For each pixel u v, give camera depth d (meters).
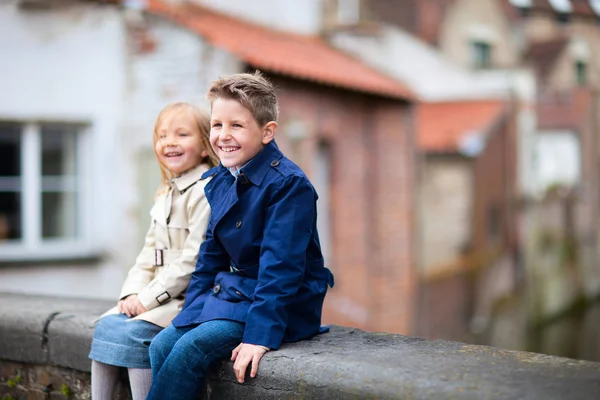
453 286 18.98
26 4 9.37
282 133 10.73
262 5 13.92
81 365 3.41
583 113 25.75
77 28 9.71
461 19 24.06
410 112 13.53
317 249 2.85
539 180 24.56
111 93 9.94
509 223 21.52
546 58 26.50
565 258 24.06
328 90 11.72
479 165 20.17
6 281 9.06
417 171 13.68
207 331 2.72
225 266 2.94
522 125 22.08
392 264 13.12
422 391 2.33
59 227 9.61
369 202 12.78
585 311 24.45
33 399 3.65
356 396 2.45
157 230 3.14
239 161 2.76
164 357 2.80
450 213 20.17
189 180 3.12
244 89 2.75
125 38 10.00
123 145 9.97
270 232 2.69
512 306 20.95
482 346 2.73
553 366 2.43
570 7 27.81
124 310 3.08
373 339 2.87
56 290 9.39
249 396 2.73
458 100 21.45
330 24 15.19
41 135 9.59
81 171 9.79
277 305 2.65
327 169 12.06
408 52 19.19
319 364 2.56
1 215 9.18
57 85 9.58
